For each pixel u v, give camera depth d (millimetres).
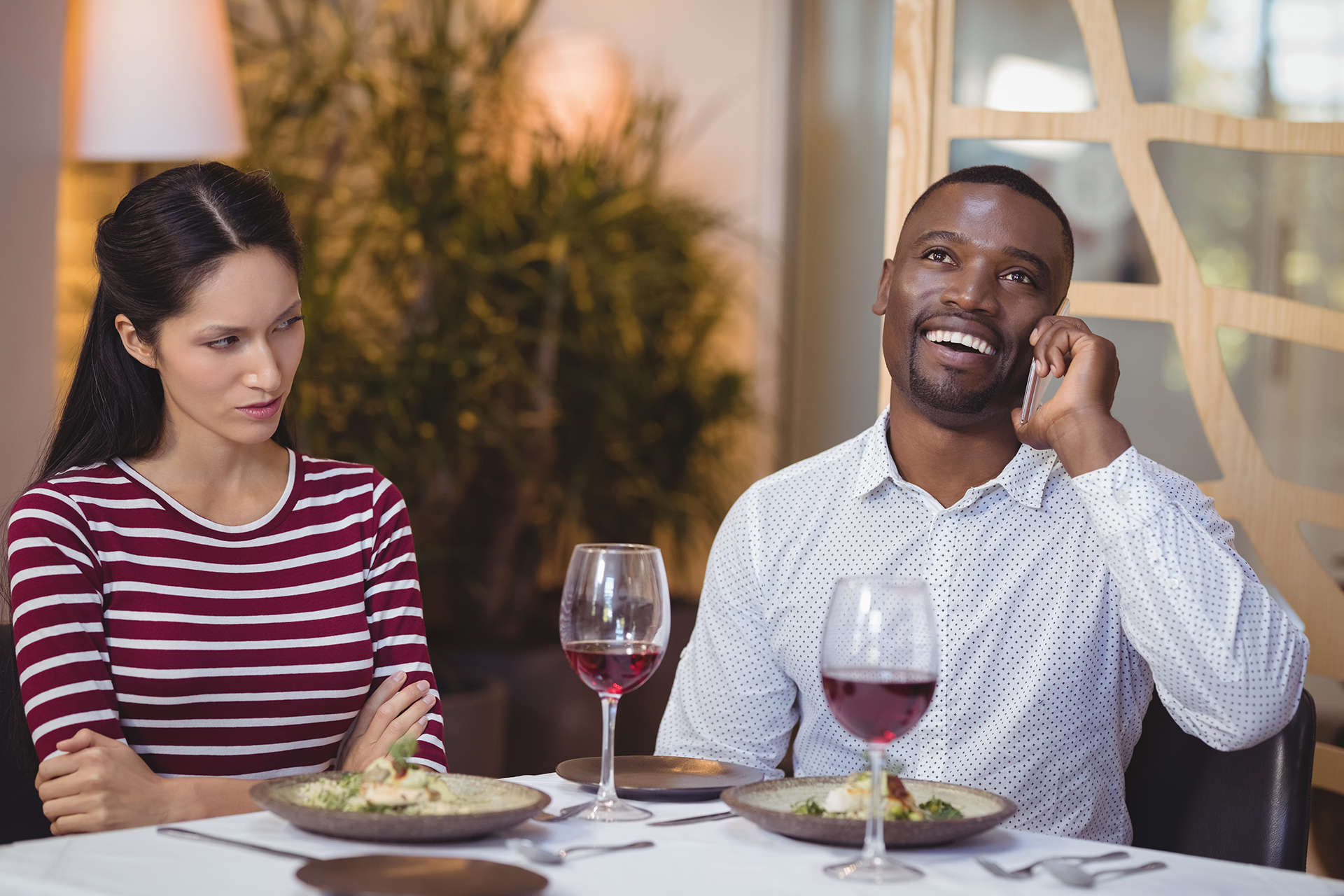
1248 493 2615
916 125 2746
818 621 1727
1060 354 1587
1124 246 2709
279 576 1688
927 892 1001
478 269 3797
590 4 4668
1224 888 1048
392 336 3787
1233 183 2650
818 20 4566
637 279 4086
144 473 1674
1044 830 1627
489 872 983
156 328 1583
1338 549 2547
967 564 1677
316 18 3936
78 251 3098
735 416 4309
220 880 988
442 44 3879
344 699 1691
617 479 4191
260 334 1589
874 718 1055
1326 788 2494
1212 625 1450
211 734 1625
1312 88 2604
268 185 1640
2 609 2191
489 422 3830
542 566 4230
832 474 1791
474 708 3225
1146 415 2703
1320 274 2604
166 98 2879
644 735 3902
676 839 1148
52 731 1475
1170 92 2688
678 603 4152
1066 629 1644
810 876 1034
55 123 2838
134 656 1585
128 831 1138
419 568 3889
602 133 4598
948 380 1647
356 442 3562
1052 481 1697
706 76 4691
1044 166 2744
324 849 1084
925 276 1676
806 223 4613
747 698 1771
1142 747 1671
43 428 2836
